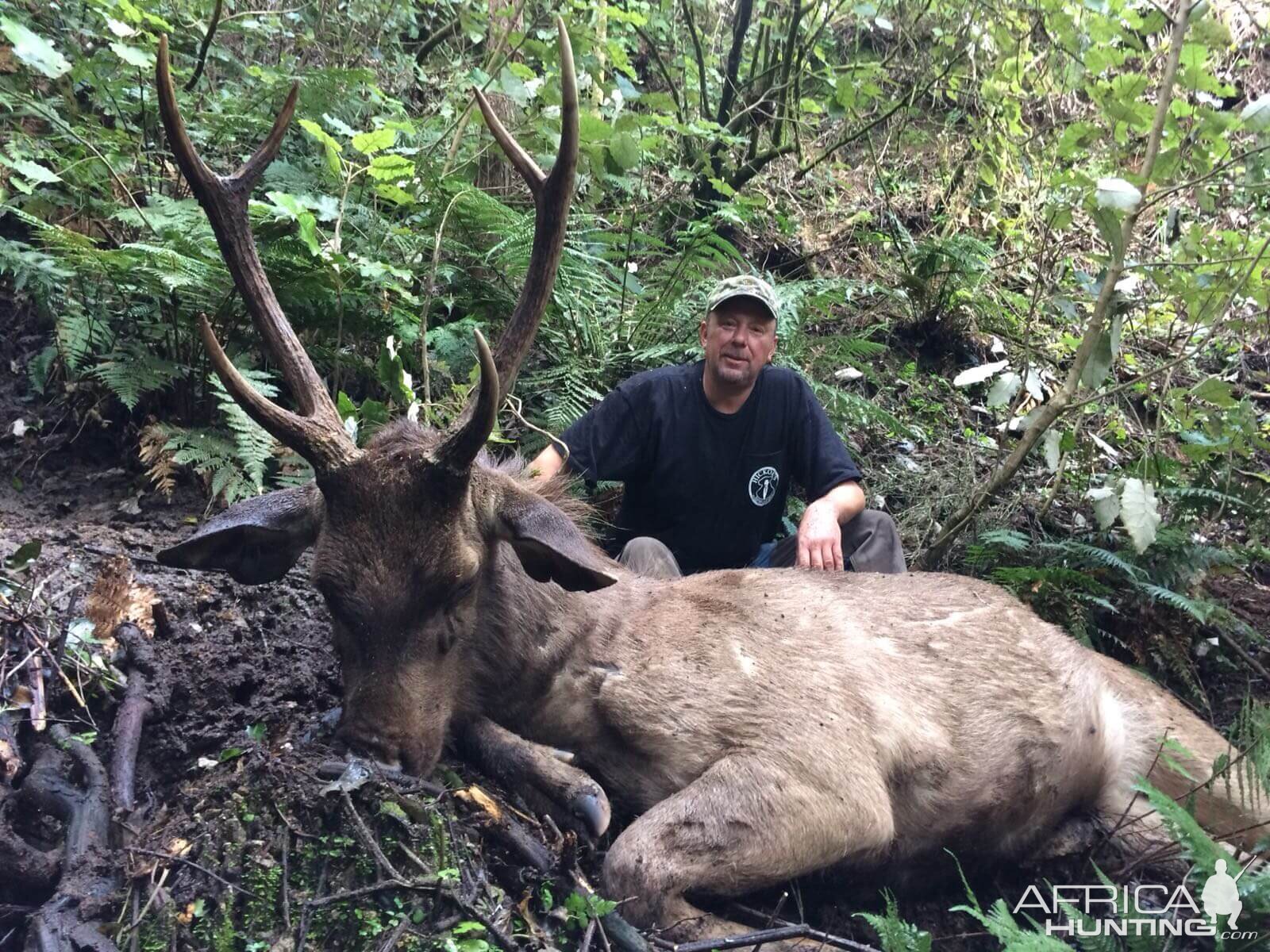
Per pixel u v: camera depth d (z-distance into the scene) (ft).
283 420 5.03
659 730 5.80
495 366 5.29
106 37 9.02
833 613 6.50
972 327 12.22
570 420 8.63
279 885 4.69
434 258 8.30
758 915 5.61
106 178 8.53
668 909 5.24
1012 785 6.48
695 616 6.22
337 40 11.08
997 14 11.79
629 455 7.95
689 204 12.19
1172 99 8.53
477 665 5.64
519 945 4.67
